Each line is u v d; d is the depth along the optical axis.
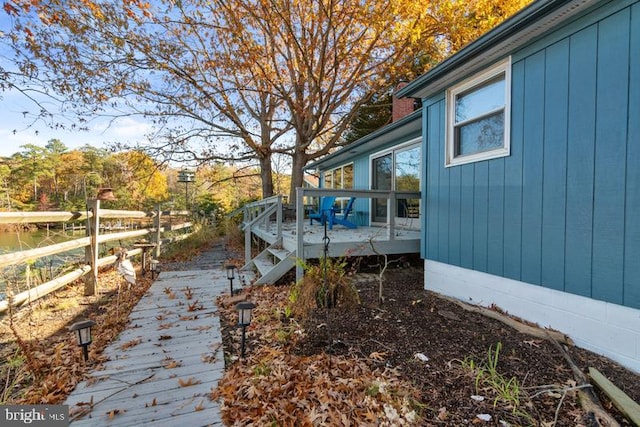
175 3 9.13
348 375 2.19
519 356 2.47
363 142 7.25
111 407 1.92
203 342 2.80
